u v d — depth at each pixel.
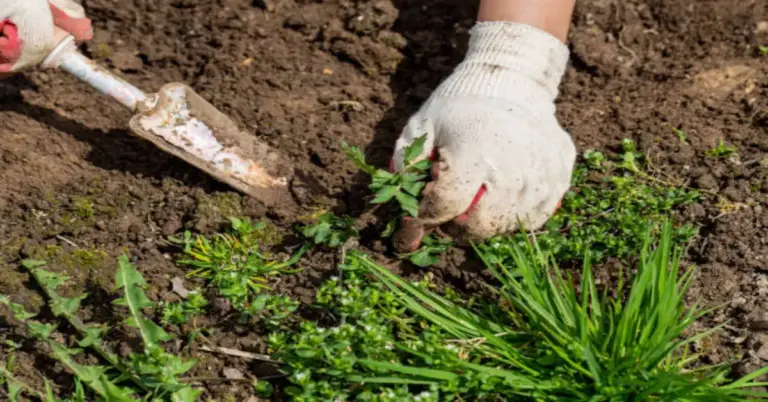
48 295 1.35
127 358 1.31
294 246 1.42
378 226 1.43
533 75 1.44
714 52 1.65
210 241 1.42
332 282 1.35
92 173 1.49
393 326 1.34
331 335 1.30
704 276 1.39
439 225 1.38
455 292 1.38
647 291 1.31
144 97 1.45
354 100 1.59
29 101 1.56
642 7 1.69
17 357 1.31
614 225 1.43
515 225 1.38
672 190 1.47
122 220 1.44
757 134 1.53
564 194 1.45
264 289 1.38
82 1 1.67
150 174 1.49
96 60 1.63
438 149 1.38
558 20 1.47
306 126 1.55
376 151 1.52
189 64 1.63
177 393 1.27
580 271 1.40
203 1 1.69
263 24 1.67
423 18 1.67
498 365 1.30
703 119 1.56
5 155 1.49
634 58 1.65
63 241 1.41
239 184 1.45
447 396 1.28
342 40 1.64
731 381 1.31
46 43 1.41
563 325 1.30
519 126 1.38
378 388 1.29
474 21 1.66
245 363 1.33
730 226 1.43
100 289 1.37
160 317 1.35
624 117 1.57
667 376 1.25
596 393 1.27
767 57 1.63
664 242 1.33
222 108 1.57
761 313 1.35
